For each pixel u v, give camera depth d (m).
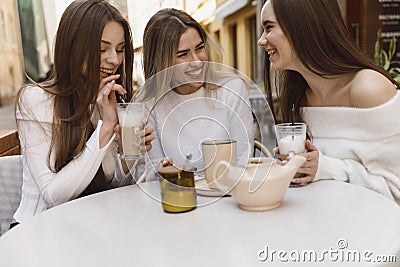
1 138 1.71
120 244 0.74
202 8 3.08
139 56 1.60
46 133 1.20
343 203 0.90
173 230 0.80
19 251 0.73
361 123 1.17
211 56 1.24
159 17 1.22
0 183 1.37
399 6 2.99
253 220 0.83
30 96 1.23
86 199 1.04
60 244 0.76
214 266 0.63
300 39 1.17
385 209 0.84
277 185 0.86
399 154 1.15
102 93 1.14
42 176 1.15
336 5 1.21
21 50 2.51
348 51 1.21
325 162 1.11
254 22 4.00
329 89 1.31
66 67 1.20
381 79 1.18
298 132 1.05
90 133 1.24
